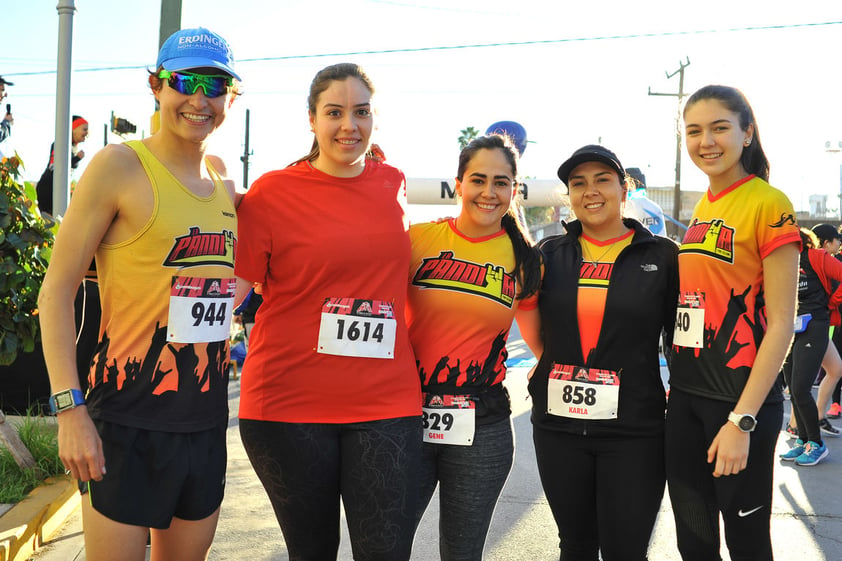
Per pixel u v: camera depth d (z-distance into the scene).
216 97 2.23
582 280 2.79
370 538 2.49
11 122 6.89
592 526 2.84
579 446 2.75
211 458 2.29
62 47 6.60
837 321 6.10
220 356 2.30
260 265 2.58
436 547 3.85
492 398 2.76
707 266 2.62
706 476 2.65
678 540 2.74
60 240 2.10
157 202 2.15
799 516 4.38
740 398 2.51
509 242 2.83
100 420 2.13
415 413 2.60
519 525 4.12
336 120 2.53
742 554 2.61
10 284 4.57
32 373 5.78
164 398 2.17
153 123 3.94
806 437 5.67
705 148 2.64
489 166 2.72
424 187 12.07
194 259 2.21
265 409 2.54
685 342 2.66
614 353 2.73
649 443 2.71
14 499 3.83
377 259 2.55
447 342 2.74
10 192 4.61
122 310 2.16
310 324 2.53
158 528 2.17
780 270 2.51
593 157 2.76
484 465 2.68
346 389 2.51
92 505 2.13
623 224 2.93
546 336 2.88
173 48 2.23
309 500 2.55
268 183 2.61
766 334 2.52
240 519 4.13
